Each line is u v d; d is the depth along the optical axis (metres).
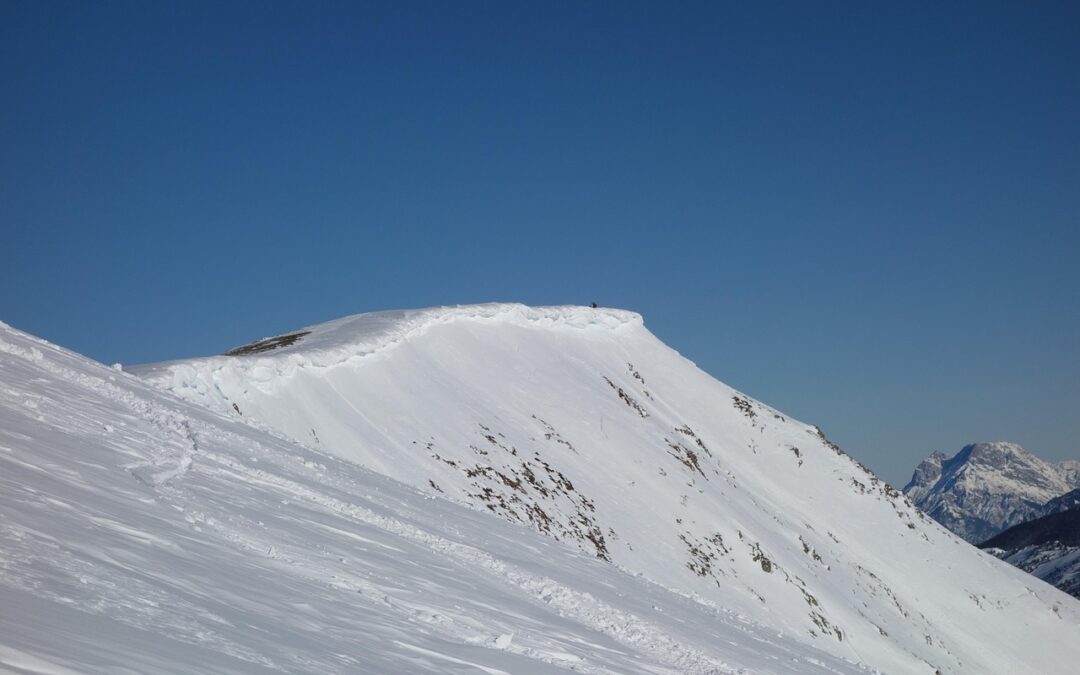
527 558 24.19
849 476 83.19
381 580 13.66
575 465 56.75
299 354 47.94
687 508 58.94
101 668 5.53
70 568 7.73
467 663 10.60
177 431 19.97
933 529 83.31
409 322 63.84
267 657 7.50
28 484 10.16
